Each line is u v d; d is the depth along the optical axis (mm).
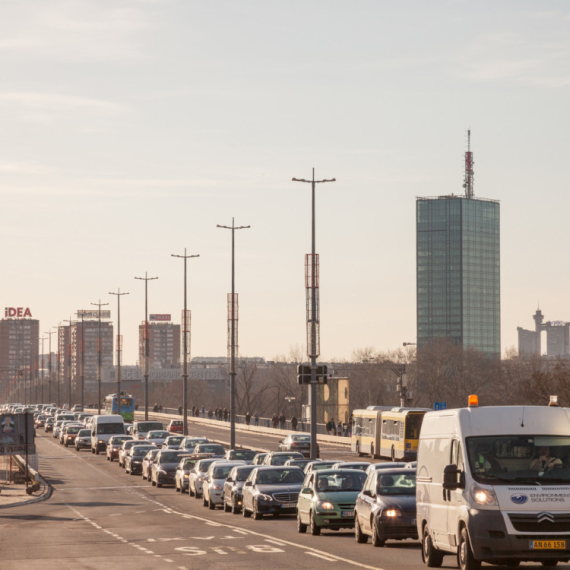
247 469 81750
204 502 88438
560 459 37156
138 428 182750
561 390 147625
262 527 65188
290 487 72688
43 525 69875
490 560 36594
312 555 46156
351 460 144500
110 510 84938
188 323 181250
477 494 36594
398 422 134125
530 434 37750
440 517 39906
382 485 51969
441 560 41281
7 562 45344
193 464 108062
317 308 117812
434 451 41312
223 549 49906
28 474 114750
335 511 57250
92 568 42250
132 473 135750
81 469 146000
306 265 118438
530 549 35750
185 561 44531
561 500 36250
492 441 37656
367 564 42031
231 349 146375
